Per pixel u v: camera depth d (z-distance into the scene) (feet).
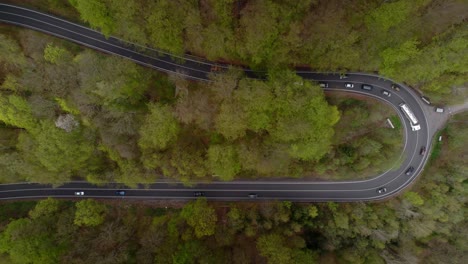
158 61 188.85
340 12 148.77
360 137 203.82
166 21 152.87
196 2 150.00
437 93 189.16
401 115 201.26
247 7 147.43
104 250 184.14
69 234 191.11
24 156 181.78
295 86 167.43
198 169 182.29
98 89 165.68
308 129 170.30
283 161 191.11
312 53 167.73
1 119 175.22
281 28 152.87
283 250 179.73
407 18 161.48
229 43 162.61
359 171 205.46
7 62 171.22
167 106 173.47
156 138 170.81
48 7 181.37
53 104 174.91
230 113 163.43
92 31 185.47
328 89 195.83
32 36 178.81
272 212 198.39
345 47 162.91
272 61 169.99
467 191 201.57
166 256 179.83
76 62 169.07
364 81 194.90
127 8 150.71
